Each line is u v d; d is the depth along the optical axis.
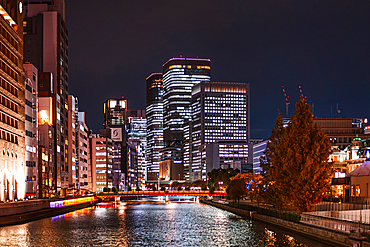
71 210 148.62
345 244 54.50
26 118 155.62
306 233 67.94
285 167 72.44
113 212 142.75
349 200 105.69
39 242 68.19
